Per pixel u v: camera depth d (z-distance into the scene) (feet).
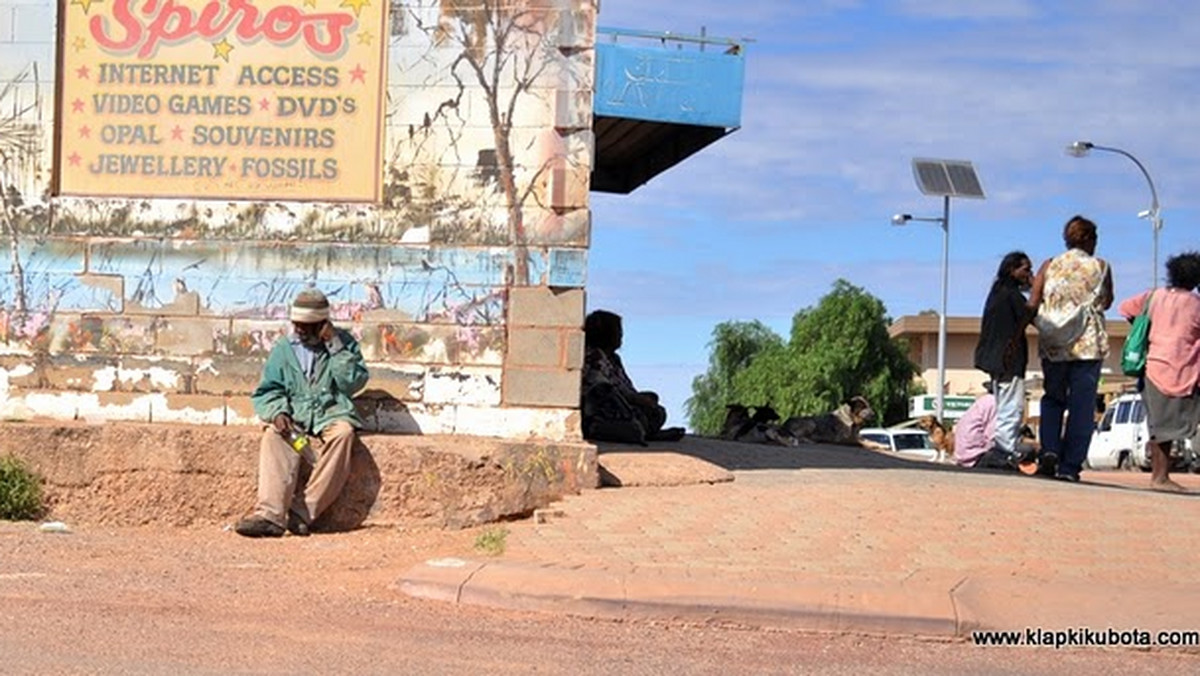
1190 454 73.87
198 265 36.35
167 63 36.68
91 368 36.50
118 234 36.58
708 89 42.19
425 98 35.88
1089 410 41.19
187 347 36.27
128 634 23.02
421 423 35.60
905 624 24.58
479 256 35.53
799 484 35.47
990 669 22.57
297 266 36.11
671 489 34.63
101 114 36.81
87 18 36.91
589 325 44.27
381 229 35.91
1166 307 40.16
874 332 164.76
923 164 93.76
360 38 36.14
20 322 36.73
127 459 35.04
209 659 21.54
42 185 36.81
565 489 34.19
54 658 21.26
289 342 34.78
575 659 22.35
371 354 35.76
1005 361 43.55
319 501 33.81
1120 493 35.83
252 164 36.40
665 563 27.78
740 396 176.65
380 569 29.35
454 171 35.73
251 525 33.30
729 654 23.06
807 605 24.95
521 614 25.53
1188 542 30.04
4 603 25.05
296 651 22.25
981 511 32.35
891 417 166.20
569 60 35.50
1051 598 25.67
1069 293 41.11
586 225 35.37
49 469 35.24
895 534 30.17
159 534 33.78
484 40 35.70
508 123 35.60
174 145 36.63
